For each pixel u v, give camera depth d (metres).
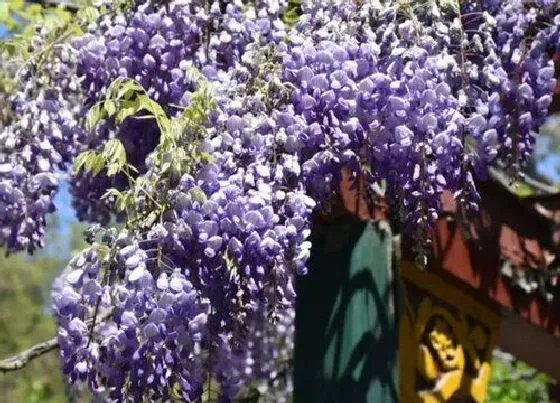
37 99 3.78
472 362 4.66
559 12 3.67
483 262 4.69
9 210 3.60
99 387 2.87
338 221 3.91
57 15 4.22
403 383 4.27
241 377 3.38
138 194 3.02
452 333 4.57
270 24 3.55
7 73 4.14
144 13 3.67
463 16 3.49
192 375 3.07
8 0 4.46
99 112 3.41
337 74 3.22
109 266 2.90
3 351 11.22
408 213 3.30
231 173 3.13
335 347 3.84
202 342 3.09
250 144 3.17
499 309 4.86
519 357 5.68
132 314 2.83
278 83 3.26
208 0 3.71
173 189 3.01
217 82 3.34
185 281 2.87
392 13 3.35
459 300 4.64
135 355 2.83
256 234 3.00
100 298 2.88
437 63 3.28
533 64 3.58
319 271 3.93
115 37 3.66
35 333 11.46
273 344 5.01
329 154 3.20
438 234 4.47
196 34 3.65
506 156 3.56
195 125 3.12
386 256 3.86
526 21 3.58
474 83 3.48
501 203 4.84
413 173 3.24
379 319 3.81
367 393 3.75
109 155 3.18
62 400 11.05
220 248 3.03
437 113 3.25
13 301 11.46
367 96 3.21
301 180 3.20
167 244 2.98
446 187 3.34
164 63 3.57
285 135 3.19
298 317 3.95
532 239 4.98
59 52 3.88
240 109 3.24
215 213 3.00
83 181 4.08
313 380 3.87
